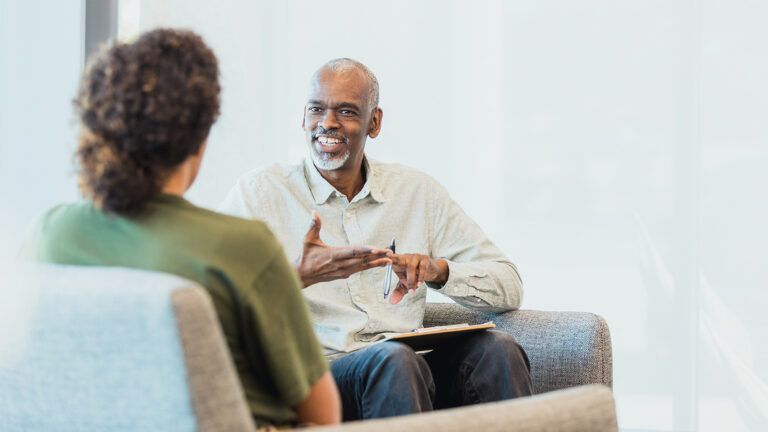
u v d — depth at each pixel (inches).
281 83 175.5
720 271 162.1
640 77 165.9
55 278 58.7
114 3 154.6
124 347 55.1
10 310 59.7
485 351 102.7
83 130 62.4
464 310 123.6
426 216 123.3
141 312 54.0
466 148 171.3
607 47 167.2
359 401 95.0
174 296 53.6
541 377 114.7
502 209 170.6
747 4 161.8
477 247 124.2
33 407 59.8
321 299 113.8
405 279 107.6
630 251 165.8
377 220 119.8
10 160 146.5
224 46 173.9
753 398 160.2
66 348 57.1
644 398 164.4
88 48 152.3
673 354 163.5
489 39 170.7
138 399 55.3
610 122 167.0
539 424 64.1
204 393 54.2
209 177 173.0
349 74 115.6
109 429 56.9
